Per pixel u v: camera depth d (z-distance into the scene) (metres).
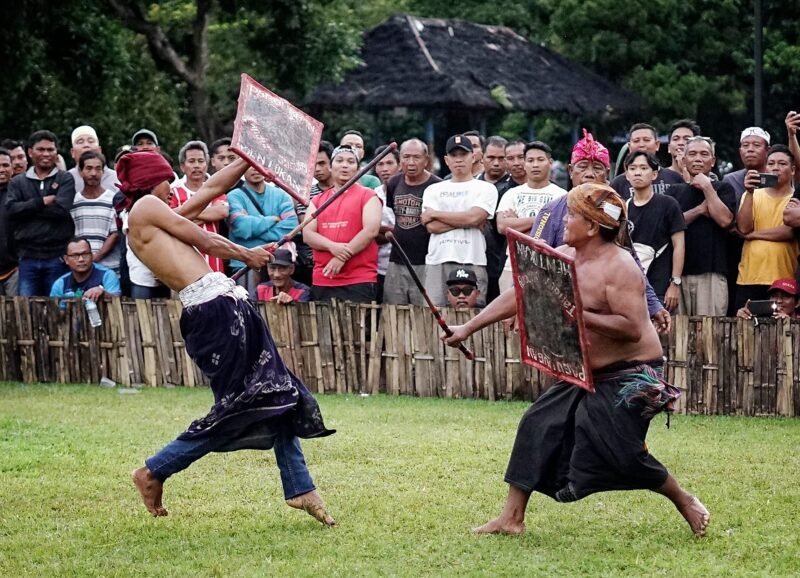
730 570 9.21
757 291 17.03
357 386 17.73
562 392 10.13
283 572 9.20
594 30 45.19
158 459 10.31
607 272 9.81
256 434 10.31
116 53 33.75
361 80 43.28
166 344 18.23
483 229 17.94
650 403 9.77
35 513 11.02
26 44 31.05
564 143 45.94
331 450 13.55
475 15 51.88
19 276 19.64
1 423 15.05
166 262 10.28
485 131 44.62
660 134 44.28
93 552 9.84
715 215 16.88
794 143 17.19
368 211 17.80
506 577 9.09
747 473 12.48
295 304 17.73
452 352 17.28
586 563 9.41
